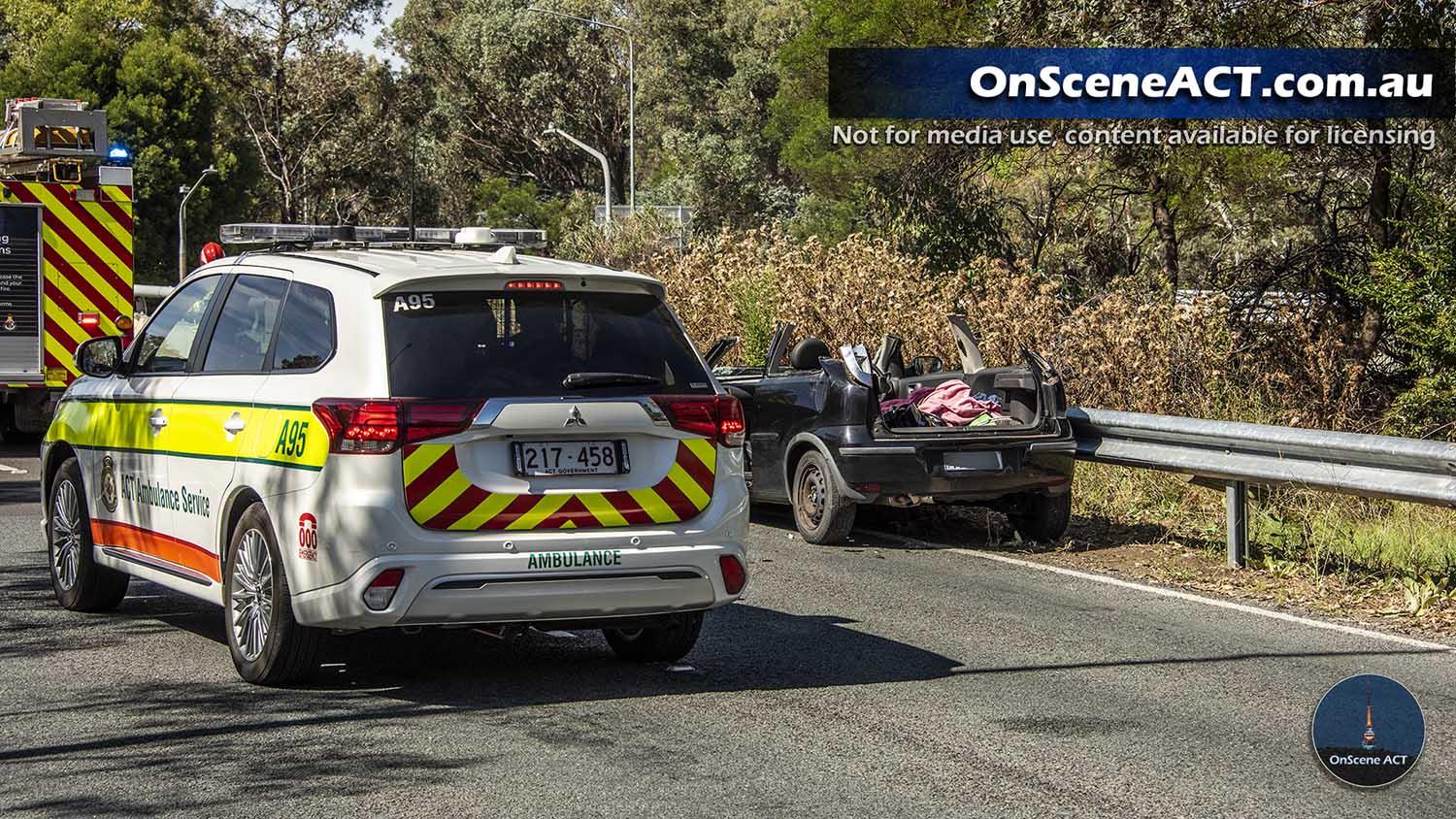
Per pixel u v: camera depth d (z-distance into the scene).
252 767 7.32
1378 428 20.66
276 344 8.95
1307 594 12.28
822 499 14.71
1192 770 7.34
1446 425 20.11
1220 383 18.53
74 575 11.10
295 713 8.31
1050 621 11.10
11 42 101.62
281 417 8.52
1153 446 14.23
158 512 9.85
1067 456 14.56
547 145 104.50
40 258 22.06
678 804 6.77
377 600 8.05
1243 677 9.32
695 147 79.31
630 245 39.44
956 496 14.38
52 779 7.11
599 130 104.94
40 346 22.17
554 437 8.38
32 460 21.52
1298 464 12.76
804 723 8.20
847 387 14.44
